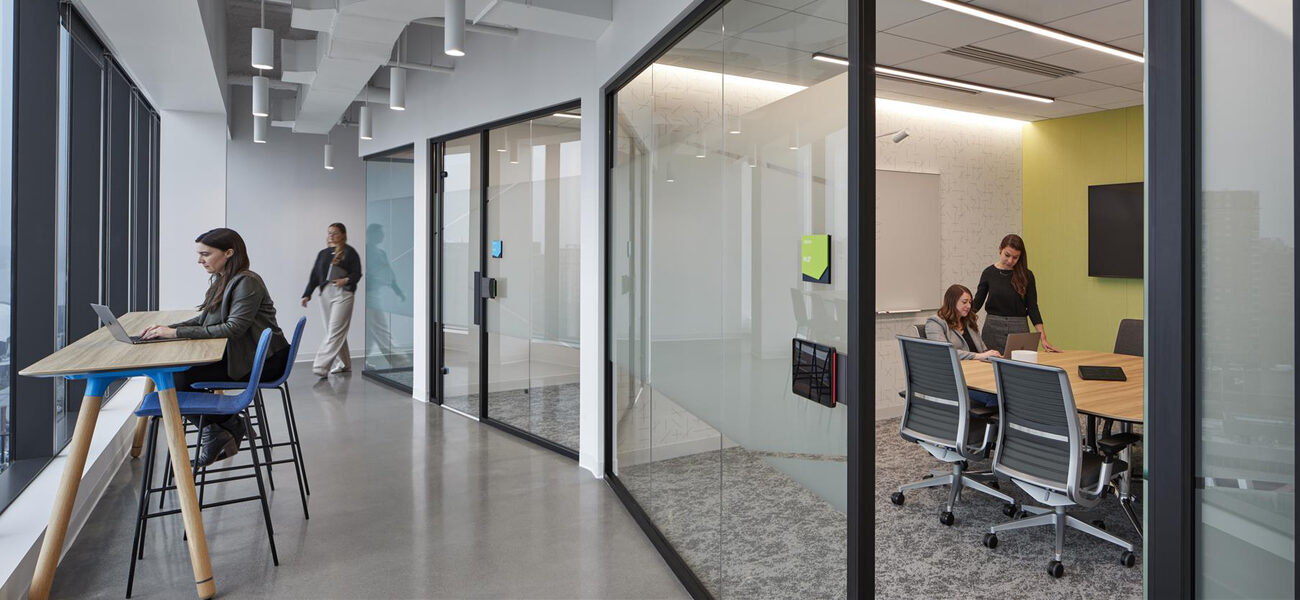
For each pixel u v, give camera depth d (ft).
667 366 11.18
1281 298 3.43
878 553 11.20
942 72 17.02
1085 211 21.57
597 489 13.93
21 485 11.39
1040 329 17.76
